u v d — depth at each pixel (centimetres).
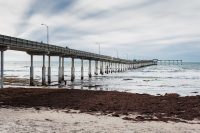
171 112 2592
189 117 2383
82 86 6569
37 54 6412
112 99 3516
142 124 1989
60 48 7262
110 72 15712
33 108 2761
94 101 3328
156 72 15225
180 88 6144
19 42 5272
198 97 3738
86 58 10175
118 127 1844
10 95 3844
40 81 7969
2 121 1948
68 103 3158
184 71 16375
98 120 2116
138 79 9350
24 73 14675
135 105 3028
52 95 3934
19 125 1812
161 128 1858
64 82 7862
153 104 3108
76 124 1917
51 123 1925
